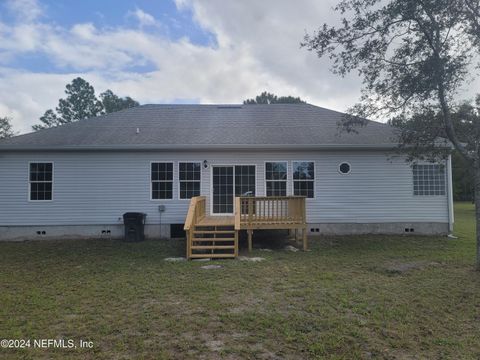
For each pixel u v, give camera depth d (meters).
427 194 11.90
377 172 11.88
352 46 8.25
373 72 8.22
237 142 11.51
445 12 7.14
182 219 11.74
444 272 6.95
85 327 4.17
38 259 8.51
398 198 11.86
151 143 11.40
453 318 4.49
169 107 15.57
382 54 8.07
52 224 11.55
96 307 4.93
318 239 11.09
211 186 11.80
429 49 7.59
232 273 6.98
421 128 8.17
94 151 11.66
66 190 11.61
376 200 11.87
